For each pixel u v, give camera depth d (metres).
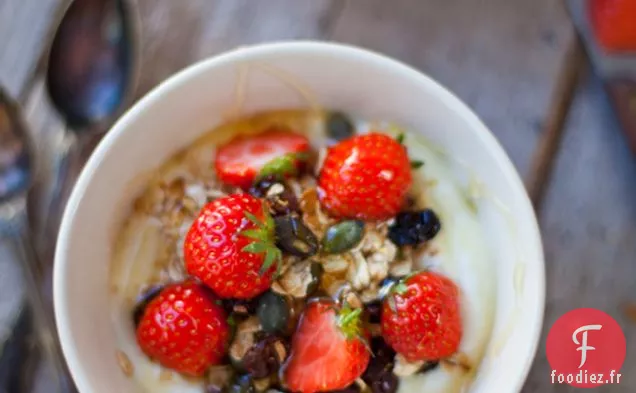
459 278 0.36
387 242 0.35
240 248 0.33
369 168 0.34
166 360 0.35
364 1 0.43
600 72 0.42
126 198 0.36
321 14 0.43
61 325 0.33
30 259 0.40
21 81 0.41
